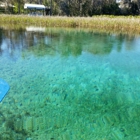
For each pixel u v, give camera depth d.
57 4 22.45
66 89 3.60
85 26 14.27
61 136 2.31
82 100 3.20
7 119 2.61
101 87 3.74
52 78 4.13
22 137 2.27
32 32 11.49
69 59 5.74
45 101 3.13
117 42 8.82
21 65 4.99
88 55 6.30
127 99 3.26
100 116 2.74
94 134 2.36
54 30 12.69
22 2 22.66
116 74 4.50
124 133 2.39
